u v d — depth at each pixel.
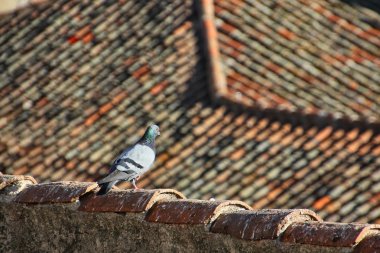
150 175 16.22
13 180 7.76
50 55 20.67
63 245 7.38
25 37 21.58
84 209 7.25
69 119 18.56
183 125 17.42
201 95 18.08
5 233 7.67
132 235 7.03
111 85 19.16
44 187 7.60
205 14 19.98
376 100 18.67
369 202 15.16
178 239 6.81
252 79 18.56
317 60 19.59
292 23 20.55
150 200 7.01
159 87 18.64
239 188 15.74
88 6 21.86
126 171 7.73
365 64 19.83
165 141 17.05
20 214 7.61
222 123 17.31
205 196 15.63
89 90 19.23
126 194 7.18
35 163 17.64
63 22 21.64
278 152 16.48
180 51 19.42
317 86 18.80
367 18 21.36
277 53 19.50
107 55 20.11
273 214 6.51
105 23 21.09
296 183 15.73
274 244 6.38
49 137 18.19
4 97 19.80
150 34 20.25
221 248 6.61
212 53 18.89
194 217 6.73
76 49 20.59
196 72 18.70
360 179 15.68
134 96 18.62
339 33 20.69
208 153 16.61
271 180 15.87
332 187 15.56
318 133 16.83
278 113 17.28
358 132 16.77
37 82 19.94
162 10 20.80
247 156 16.44
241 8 20.50
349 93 18.77
